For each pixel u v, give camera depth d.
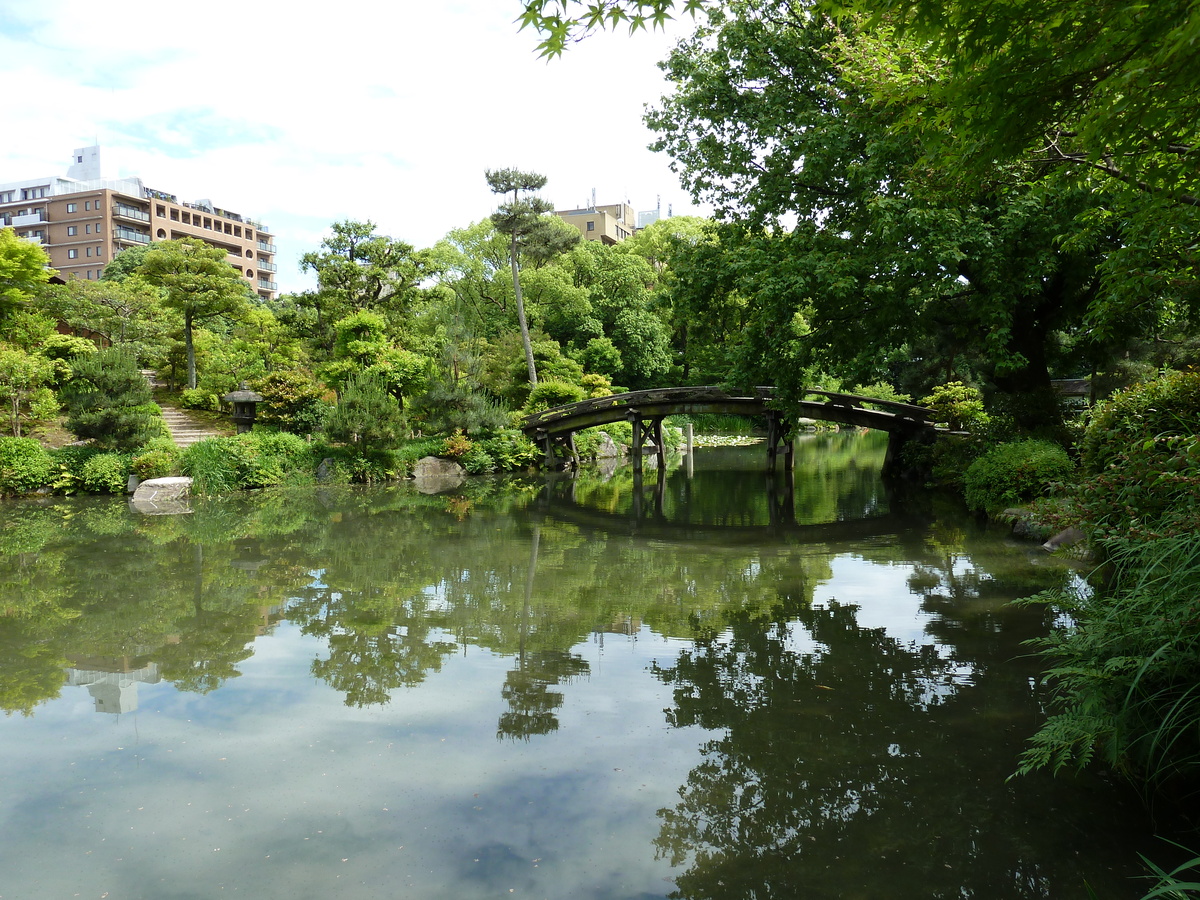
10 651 5.90
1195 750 3.31
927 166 5.94
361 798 3.61
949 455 16.14
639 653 5.79
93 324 24.16
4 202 60.50
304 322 24.36
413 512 13.84
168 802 3.59
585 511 14.12
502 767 3.92
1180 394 6.57
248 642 6.14
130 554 9.73
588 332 38.25
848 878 2.93
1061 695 4.75
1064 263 11.60
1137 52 2.46
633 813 3.46
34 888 2.90
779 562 9.27
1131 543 3.85
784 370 12.98
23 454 15.07
